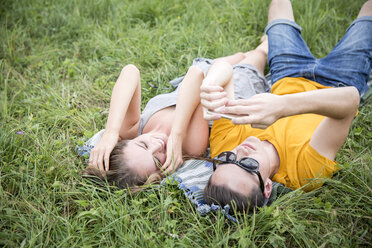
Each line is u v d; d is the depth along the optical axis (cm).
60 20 389
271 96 172
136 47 351
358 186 222
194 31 364
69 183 222
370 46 257
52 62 349
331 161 213
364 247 192
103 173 219
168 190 221
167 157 227
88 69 336
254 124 173
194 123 243
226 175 197
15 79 327
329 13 364
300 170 221
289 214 200
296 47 278
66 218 206
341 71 258
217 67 223
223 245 195
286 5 293
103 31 375
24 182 222
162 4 401
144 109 275
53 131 269
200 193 216
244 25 373
